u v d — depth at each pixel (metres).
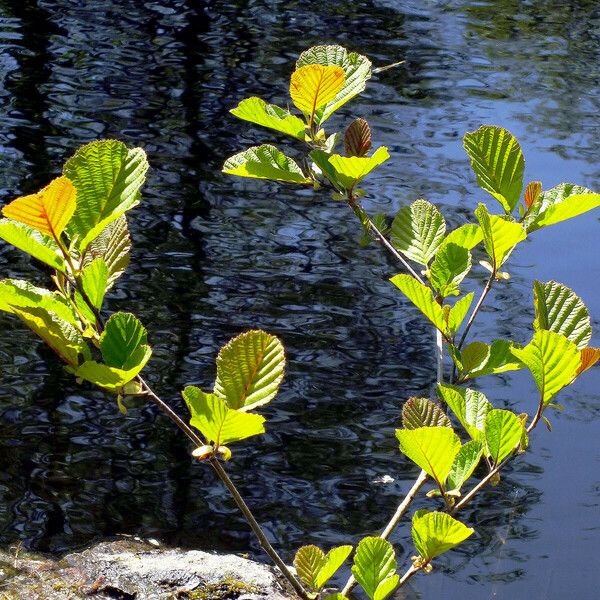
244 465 3.21
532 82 7.45
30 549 2.77
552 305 1.58
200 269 4.50
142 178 1.25
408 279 1.61
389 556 1.48
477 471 3.23
